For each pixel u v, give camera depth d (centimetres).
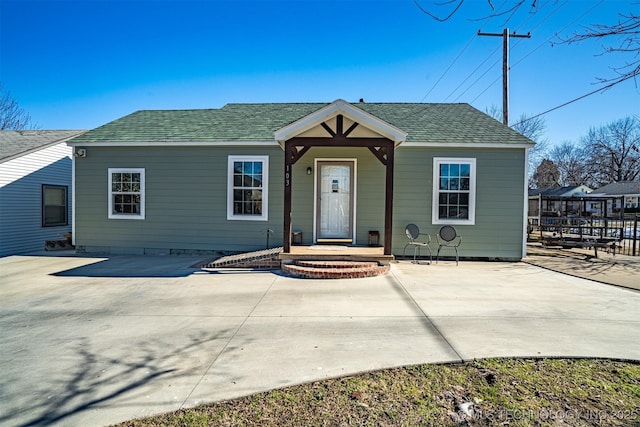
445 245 993
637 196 3562
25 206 1221
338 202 1027
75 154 1070
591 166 4669
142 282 720
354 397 292
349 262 810
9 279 746
